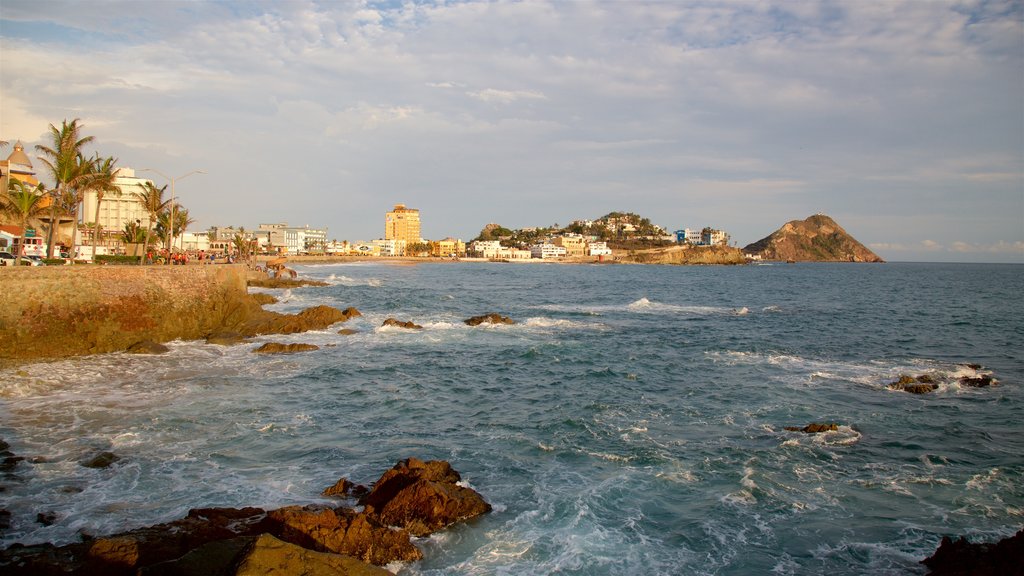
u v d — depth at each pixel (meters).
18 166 73.38
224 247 178.62
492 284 110.38
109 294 33.53
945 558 11.73
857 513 14.13
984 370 30.16
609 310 61.91
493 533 13.04
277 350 33.38
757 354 34.75
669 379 28.03
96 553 10.90
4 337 29.67
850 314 58.94
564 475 16.19
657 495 14.97
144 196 72.50
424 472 14.74
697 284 122.56
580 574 11.59
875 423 20.80
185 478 15.52
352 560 10.53
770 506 14.44
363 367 29.84
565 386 26.69
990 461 17.38
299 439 18.80
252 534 12.12
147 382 25.58
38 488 14.70
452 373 29.02
